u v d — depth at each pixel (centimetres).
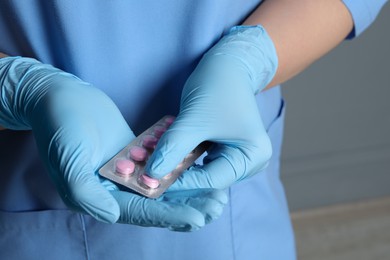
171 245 56
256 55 52
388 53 109
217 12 52
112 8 50
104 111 50
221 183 49
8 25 51
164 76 53
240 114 49
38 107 49
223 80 50
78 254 56
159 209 46
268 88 57
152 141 49
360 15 57
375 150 121
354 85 111
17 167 55
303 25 55
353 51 107
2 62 51
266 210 61
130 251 56
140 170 48
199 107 49
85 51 51
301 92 110
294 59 55
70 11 49
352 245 119
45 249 56
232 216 58
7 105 51
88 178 45
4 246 57
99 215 45
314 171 121
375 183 125
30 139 54
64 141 47
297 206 125
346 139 118
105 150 49
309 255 117
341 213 125
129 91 53
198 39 52
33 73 50
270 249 61
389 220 124
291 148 117
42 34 51
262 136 50
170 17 51
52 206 56
